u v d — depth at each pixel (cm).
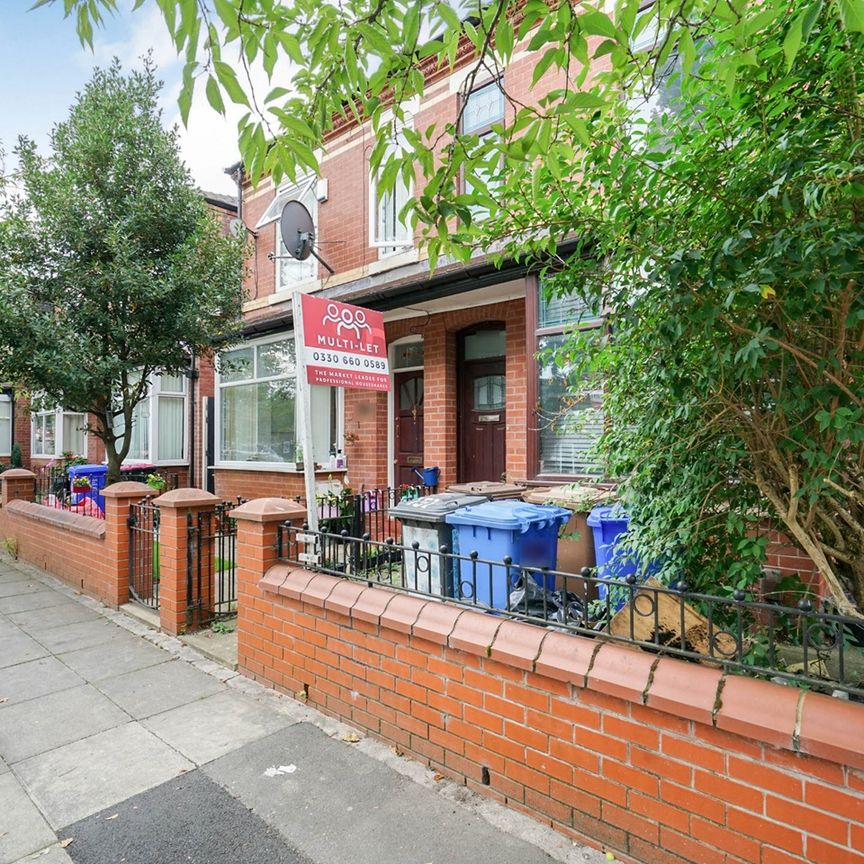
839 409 189
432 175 221
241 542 399
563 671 227
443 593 297
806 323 203
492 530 340
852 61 173
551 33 165
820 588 297
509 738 249
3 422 1634
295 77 217
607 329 271
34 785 271
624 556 292
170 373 764
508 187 236
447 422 757
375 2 190
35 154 660
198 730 319
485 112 701
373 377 461
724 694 192
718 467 253
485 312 711
